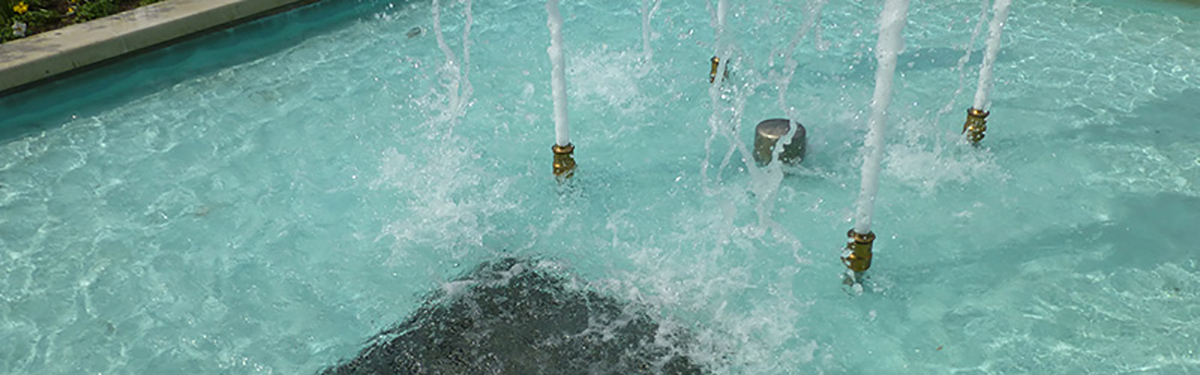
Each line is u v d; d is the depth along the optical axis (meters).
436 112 5.14
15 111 5.28
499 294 3.50
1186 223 3.75
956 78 5.30
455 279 3.61
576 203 4.12
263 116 5.15
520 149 4.66
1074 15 6.25
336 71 5.81
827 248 3.71
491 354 3.17
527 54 5.97
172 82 5.68
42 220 4.11
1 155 4.75
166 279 3.66
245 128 5.00
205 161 4.64
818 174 4.28
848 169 4.32
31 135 4.98
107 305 3.50
